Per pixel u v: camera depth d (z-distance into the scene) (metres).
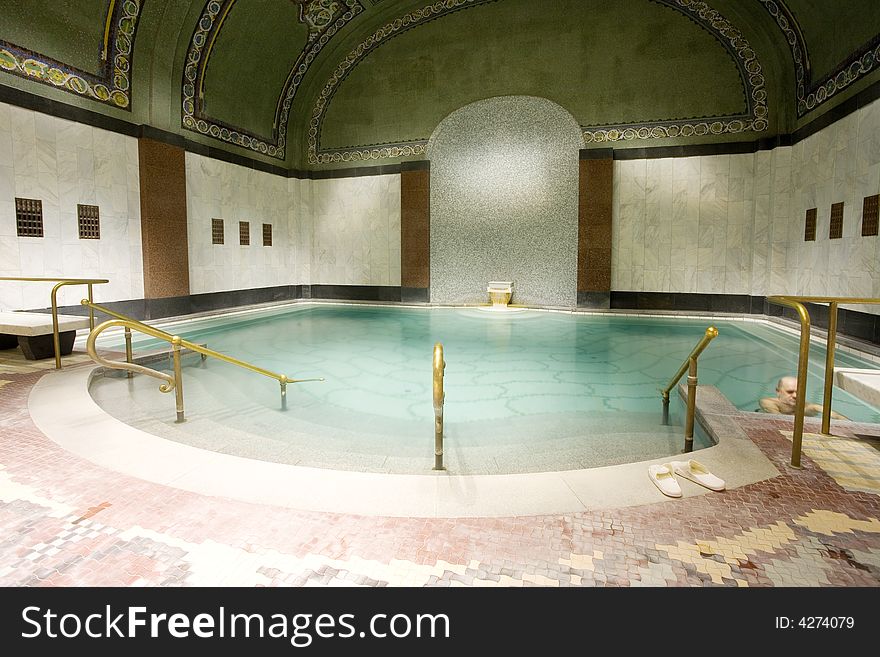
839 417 4.46
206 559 1.94
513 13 12.05
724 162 11.05
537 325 10.33
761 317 10.83
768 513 2.28
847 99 8.12
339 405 5.00
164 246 9.81
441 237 13.40
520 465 3.50
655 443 3.94
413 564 1.92
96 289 8.68
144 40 9.17
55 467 2.76
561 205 12.40
